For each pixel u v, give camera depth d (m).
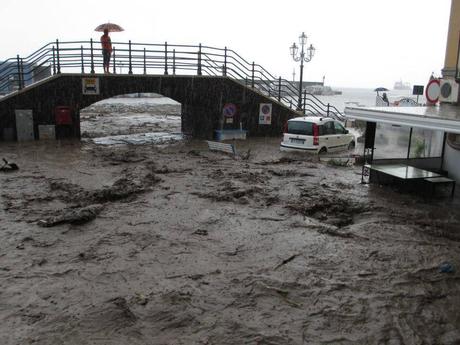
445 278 6.89
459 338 5.34
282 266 7.21
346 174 14.29
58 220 8.95
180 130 26.77
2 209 9.93
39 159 15.91
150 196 11.13
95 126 28.02
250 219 9.52
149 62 21.67
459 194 11.91
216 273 6.89
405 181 12.07
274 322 5.57
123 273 6.83
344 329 5.47
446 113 9.66
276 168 15.09
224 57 23.06
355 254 7.75
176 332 5.32
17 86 23.08
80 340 5.13
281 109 24.56
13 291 6.23
